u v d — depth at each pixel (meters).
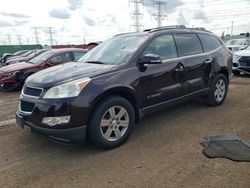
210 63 5.46
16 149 3.94
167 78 4.54
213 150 3.68
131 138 4.23
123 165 3.38
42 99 3.48
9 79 8.53
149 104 4.33
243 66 10.12
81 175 3.18
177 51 4.86
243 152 3.59
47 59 9.23
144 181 3.00
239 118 5.05
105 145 3.76
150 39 4.46
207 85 5.52
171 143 3.99
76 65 4.33
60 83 3.52
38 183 3.04
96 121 3.61
